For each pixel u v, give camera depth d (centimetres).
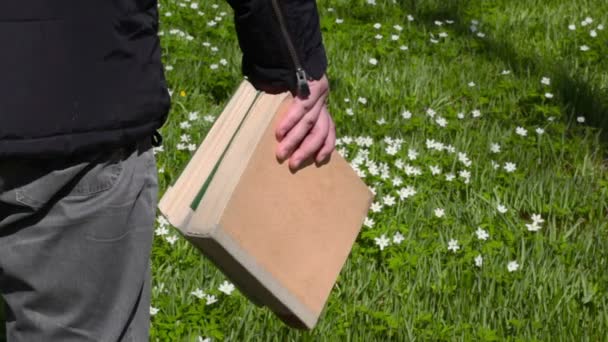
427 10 873
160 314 424
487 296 459
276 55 284
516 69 762
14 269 266
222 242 266
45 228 263
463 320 446
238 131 284
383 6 870
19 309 270
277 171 284
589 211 555
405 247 495
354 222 309
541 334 435
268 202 280
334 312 436
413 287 459
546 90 716
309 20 285
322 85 292
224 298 445
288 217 286
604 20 875
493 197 565
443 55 775
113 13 257
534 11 888
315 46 289
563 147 627
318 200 296
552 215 555
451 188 564
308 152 289
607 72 767
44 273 266
